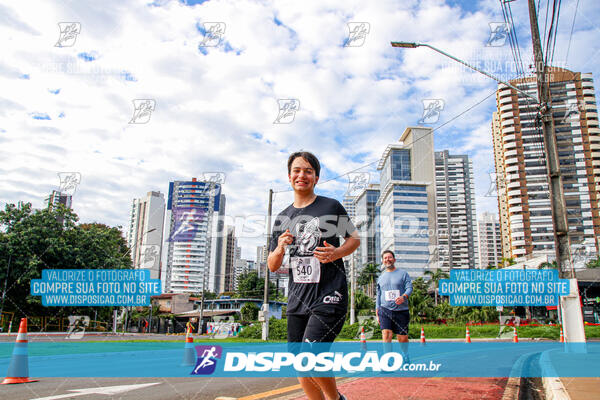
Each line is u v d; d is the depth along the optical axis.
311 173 2.47
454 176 155.38
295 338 2.26
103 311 34.28
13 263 25.84
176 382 4.64
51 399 3.59
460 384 4.10
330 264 2.27
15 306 26.61
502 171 86.12
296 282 2.28
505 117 85.44
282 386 4.30
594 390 3.40
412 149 83.75
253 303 53.69
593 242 60.38
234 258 82.81
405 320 5.63
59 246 27.66
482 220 151.25
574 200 67.62
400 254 81.06
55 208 28.84
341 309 2.20
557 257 8.21
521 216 82.38
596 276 35.69
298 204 2.50
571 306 7.85
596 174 67.75
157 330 50.72
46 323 27.89
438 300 58.38
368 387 3.86
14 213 27.20
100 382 4.70
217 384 4.46
